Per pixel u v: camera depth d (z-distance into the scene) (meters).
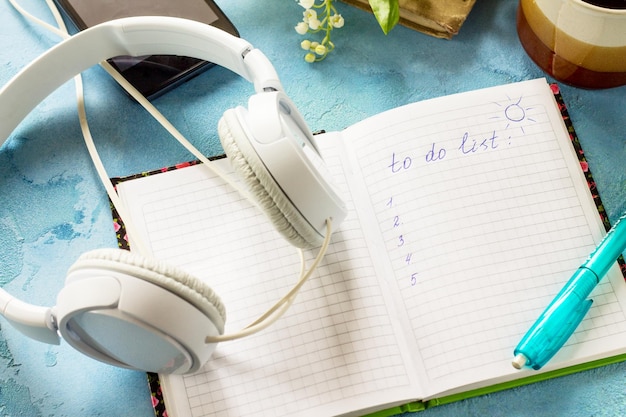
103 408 0.53
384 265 0.55
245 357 0.53
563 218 0.56
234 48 0.51
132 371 0.54
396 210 0.56
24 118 0.58
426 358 0.53
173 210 0.56
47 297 0.56
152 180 0.57
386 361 0.53
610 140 0.60
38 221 0.58
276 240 0.56
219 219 0.56
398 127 0.58
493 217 0.56
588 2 0.52
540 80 0.60
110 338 0.45
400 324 0.54
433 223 0.56
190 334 0.41
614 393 0.53
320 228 0.47
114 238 0.57
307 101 0.62
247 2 0.65
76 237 0.57
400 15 0.63
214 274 0.55
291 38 0.64
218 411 0.52
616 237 0.53
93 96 0.61
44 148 0.60
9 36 0.64
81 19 0.60
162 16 0.57
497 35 0.63
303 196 0.43
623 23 0.49
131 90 0.57
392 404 0.52
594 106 0.61
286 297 0.47
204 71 0.62
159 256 0.55
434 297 0.54
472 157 0.58
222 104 0.61
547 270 0.55
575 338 0.53
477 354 0.53
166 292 0.40
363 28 0.64
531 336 0.51
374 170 0.57
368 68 0.63
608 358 0.54
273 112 0.43
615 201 0.58
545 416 0.53
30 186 0.59
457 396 0.53
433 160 0.57
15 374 0.54
